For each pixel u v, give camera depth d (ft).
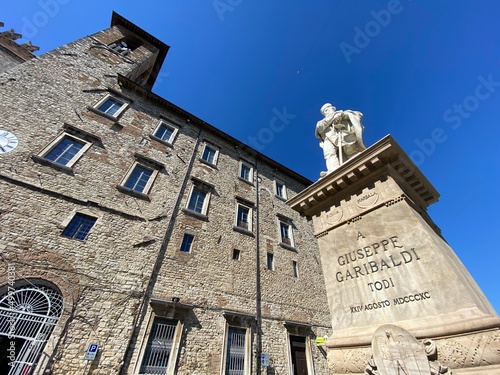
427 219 11.77
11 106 31.50
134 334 24.95
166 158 43.78
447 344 7.02
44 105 34.83
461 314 7.24
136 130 43.45
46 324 21.39
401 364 7.39
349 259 11.38
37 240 24.40
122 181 35.12
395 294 9.09
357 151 16.07
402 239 9.86
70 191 29.48
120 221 31.19
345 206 12.91
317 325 42.06
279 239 50.03
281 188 64.28
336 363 9.48
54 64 41.37
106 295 25.39
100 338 22.98
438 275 8.31
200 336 28.68
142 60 61.41
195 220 38.99
